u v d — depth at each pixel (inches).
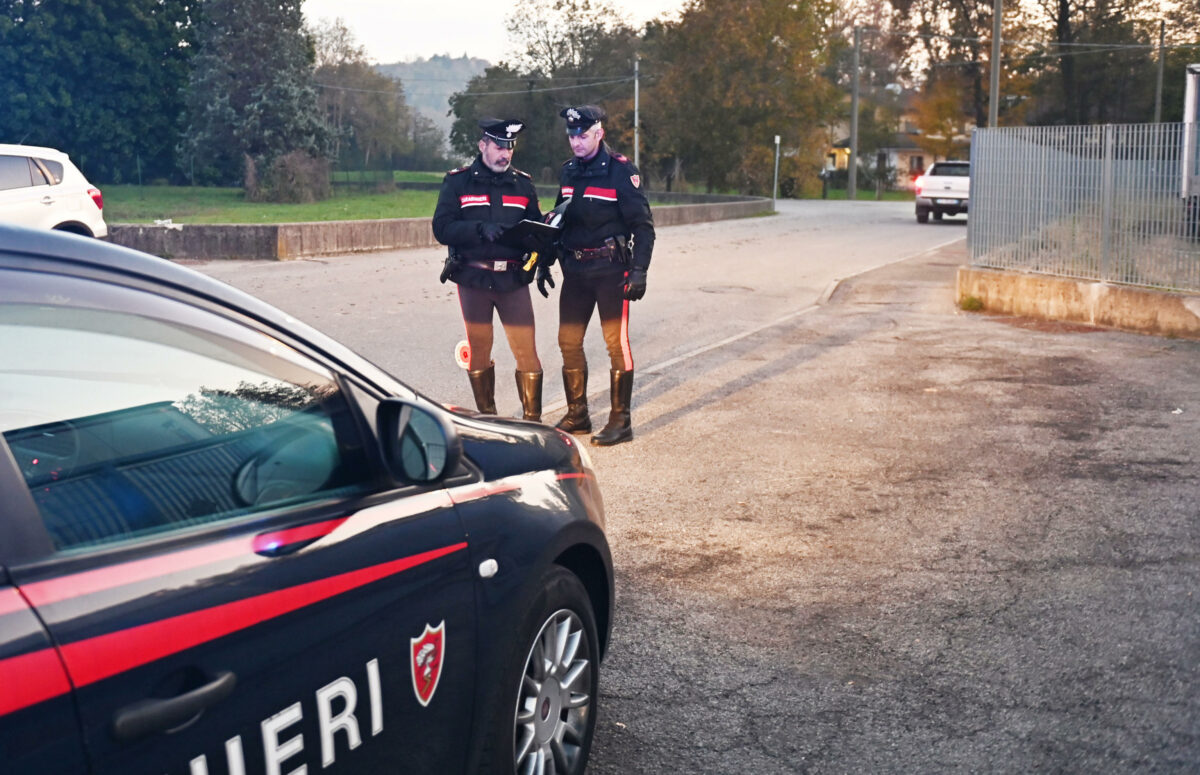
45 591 64.0
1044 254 509.7
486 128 252.4
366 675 85.3
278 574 78.7
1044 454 269.7
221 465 80.6
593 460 269.1
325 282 622.5
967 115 2514.8
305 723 78.5
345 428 93.0
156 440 77.1
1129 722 139.3
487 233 251.0
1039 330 468.8
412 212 1606.8
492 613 102.3
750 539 211.2
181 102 2687.0
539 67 3161.9
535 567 109.1
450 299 553.6
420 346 414.6
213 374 83.5
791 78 2610.7
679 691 148.9
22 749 58.9
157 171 2780.5
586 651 122.5
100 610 65.7
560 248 274.1
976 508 228.7
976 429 296.0
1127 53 2268.7
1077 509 226.5
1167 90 2308.1
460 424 115.4
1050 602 178.4
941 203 1385.3
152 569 70.6
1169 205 446.0
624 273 272.5
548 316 519.2
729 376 373.7
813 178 2898.6
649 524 220.4
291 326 93.4
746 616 174.2
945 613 174.7
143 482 74.5
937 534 213.0
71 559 66.7
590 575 130.7
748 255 896.9
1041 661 157.1
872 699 146.7
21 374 70.6
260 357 88.3
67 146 2610.7
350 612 84.1
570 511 119.0
